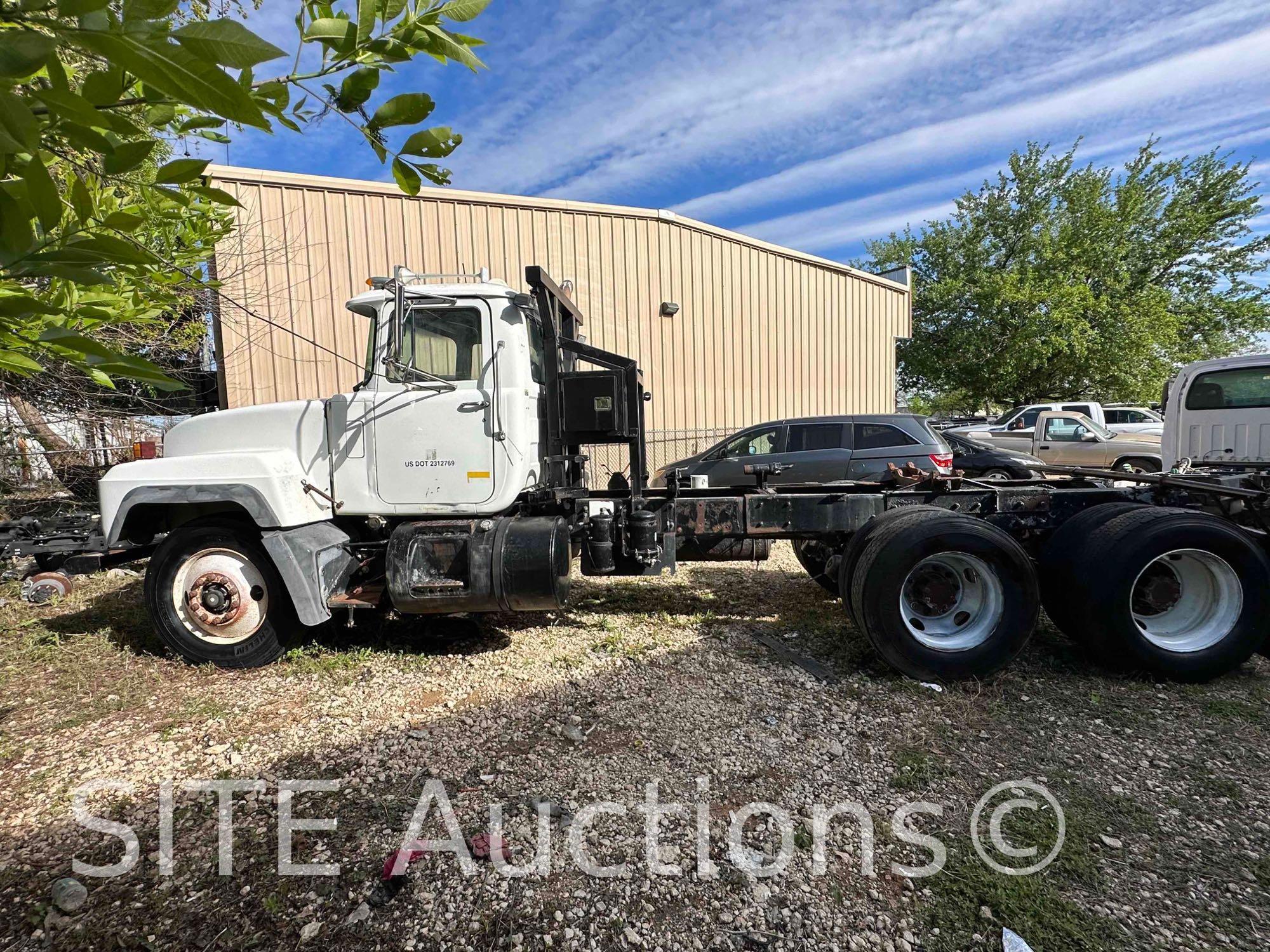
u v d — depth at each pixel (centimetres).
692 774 269
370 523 429
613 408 415
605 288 1059
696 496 455
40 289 178
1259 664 376
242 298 790
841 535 448
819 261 1266
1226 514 413
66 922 191
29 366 118
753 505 434
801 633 439
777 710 325
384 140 125
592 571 419
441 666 385
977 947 182
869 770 271
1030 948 181
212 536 388
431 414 395
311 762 280
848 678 362
